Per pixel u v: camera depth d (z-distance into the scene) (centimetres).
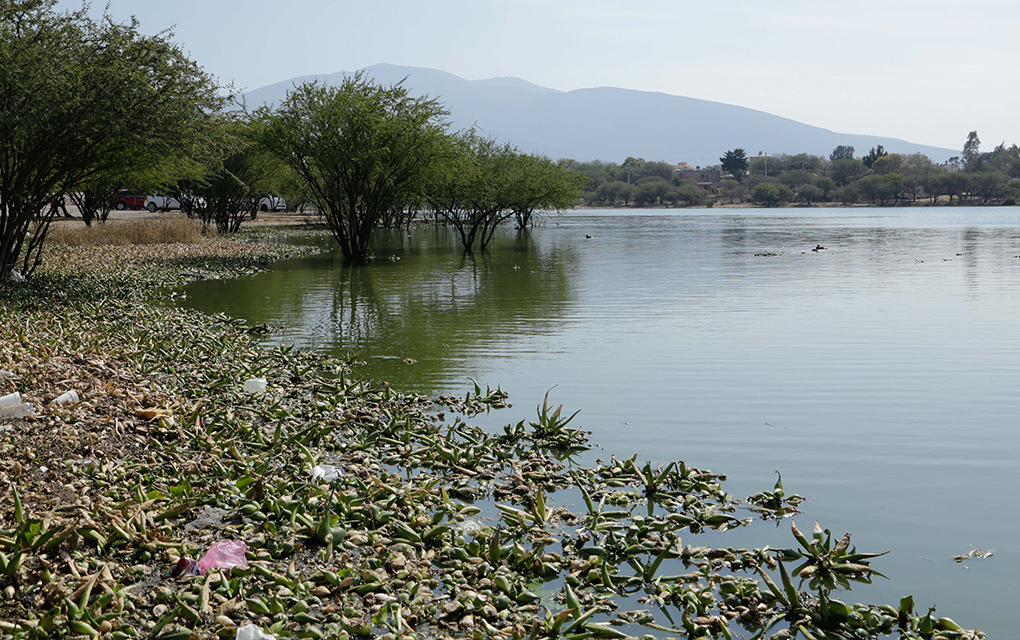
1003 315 1633
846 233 5275
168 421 783
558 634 462
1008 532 608
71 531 502
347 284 2216
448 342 1355
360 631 447
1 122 1516
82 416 754
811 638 469
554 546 586
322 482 668
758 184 16638
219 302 1827
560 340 1370
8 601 446
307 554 541
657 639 468
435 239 4450
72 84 1606
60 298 1664
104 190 3719
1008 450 791
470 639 451
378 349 1292
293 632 443
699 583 533
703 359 1210
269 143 2809
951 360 1195
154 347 1175
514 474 725
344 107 2703
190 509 592
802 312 1688
